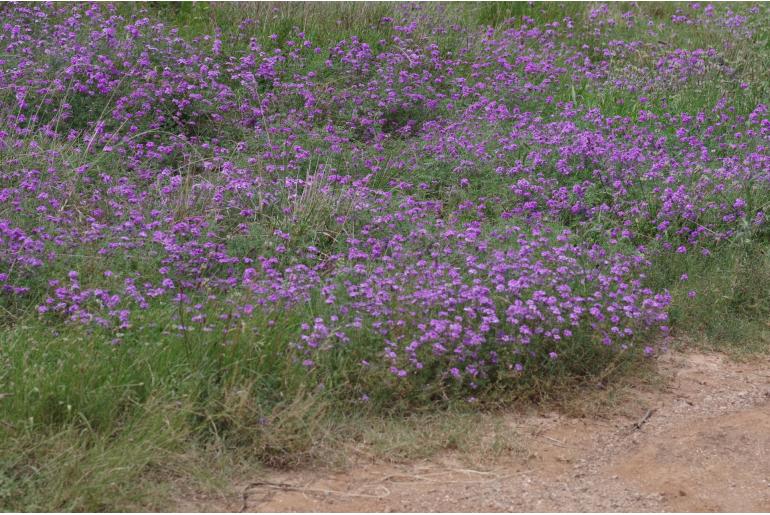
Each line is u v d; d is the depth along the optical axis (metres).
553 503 4.25
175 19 11.20
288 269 5.79
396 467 4.53
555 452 4.80
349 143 8.66
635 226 7.58
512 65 11.01
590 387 5.55
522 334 5.40
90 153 7.59
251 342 4.94
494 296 5.59
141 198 6.85
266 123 8.50
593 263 6.61
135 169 7.54
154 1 11.55
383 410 4.97
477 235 6.70
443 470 4.54
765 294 6.95
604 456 4.79
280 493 4.21
